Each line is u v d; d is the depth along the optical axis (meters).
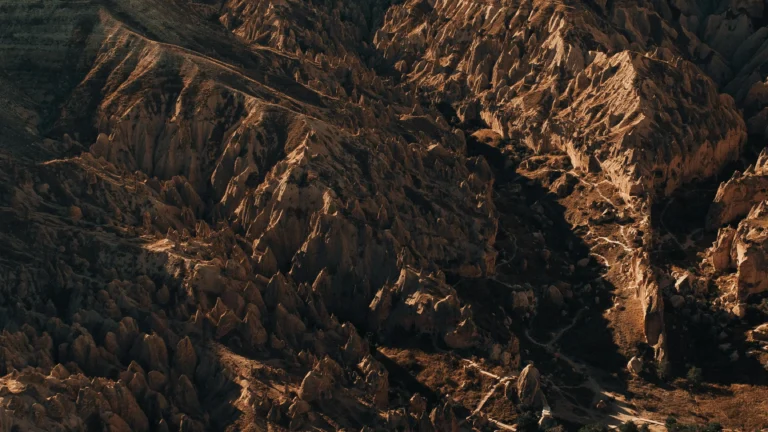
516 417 144.88
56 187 173.38
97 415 133.00
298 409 138.12
